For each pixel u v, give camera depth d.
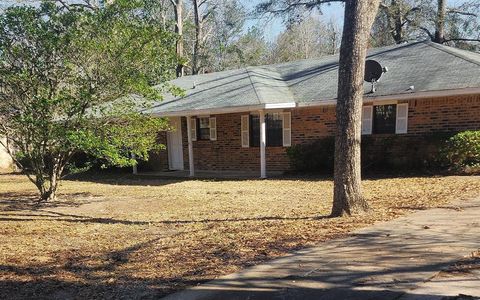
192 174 15.62
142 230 6.80
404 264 4.23
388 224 5.95
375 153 12.91
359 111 6.70
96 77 9.10
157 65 9.76
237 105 13.72
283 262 4.57
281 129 15.38
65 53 8.77
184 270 4.56
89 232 6.81
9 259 5.26
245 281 4.09
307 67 17.59
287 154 14.38
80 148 9.26
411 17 26.19
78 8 9.16
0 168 21.11
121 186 13.60
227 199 9.84
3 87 8.81
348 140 6.68
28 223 7.69
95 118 9.32
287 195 9.97
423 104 12.64
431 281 3.74
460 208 6.82
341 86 6.66
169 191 11.79
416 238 5.15
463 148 11.08
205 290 3.92
